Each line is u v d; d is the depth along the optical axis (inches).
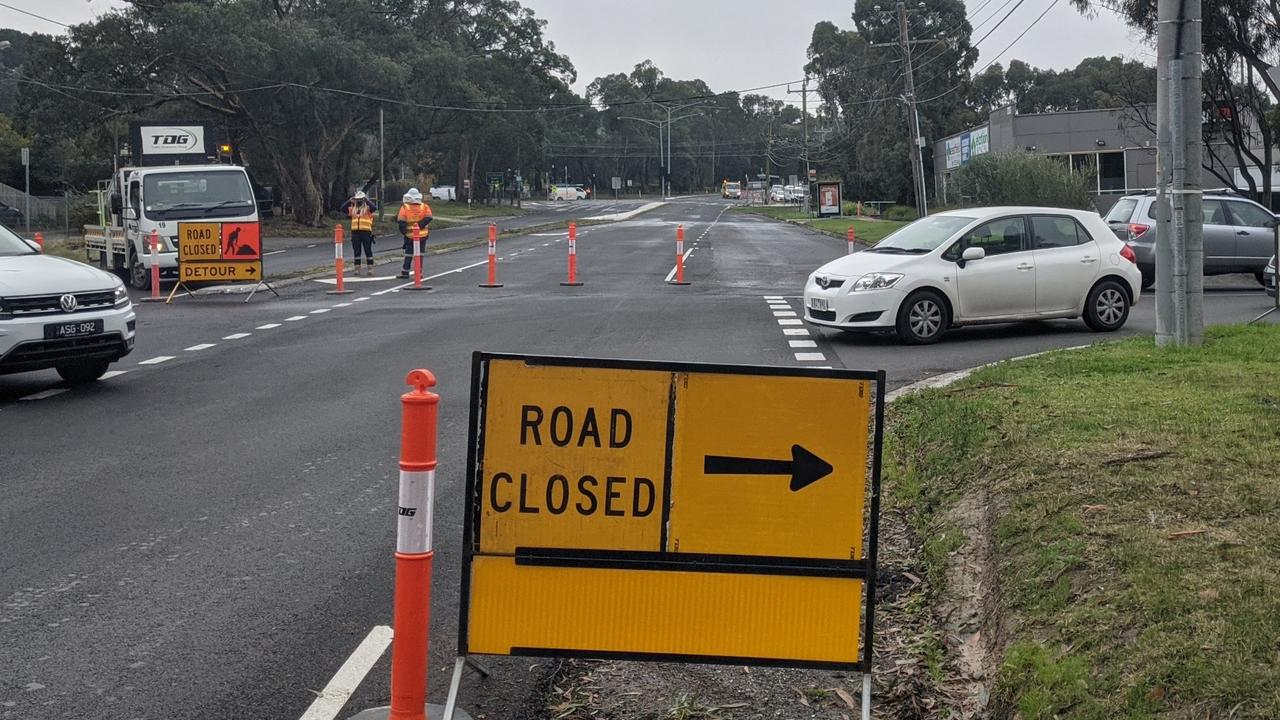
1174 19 453.1
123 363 571.5
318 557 268.7
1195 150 455.5
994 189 1855.3
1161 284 462.6
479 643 183.0
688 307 783.1
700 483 182.1
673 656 182.7
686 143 7126.0
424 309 799.1
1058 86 4249.5
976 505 269.6
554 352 579.2
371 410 444.1
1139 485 244.5
